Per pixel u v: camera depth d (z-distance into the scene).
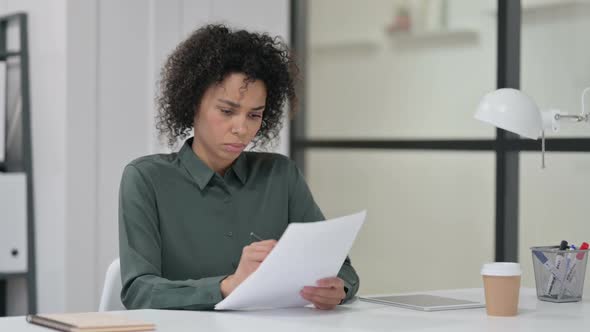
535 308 1.97
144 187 2.03
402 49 3.93
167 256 2.05
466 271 3.70
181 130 2.18
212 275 2.08
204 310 1.83
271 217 2.18
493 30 3.61
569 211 3.29
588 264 2.99
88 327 1.53
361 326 1.65
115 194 3.54
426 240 3.83
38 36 3.52
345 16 4.12
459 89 3.73
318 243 1.68
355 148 3.79
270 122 2.28
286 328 1.62
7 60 3.65
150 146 3.63
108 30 3.51
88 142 3.46
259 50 2.11
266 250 1.78
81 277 3.45
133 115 3.58
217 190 2.11
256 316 1.76
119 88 3.54
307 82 4.27
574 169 3.27
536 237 3.39
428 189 3.82
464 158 3.69
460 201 3.71
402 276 3.93
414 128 3.90
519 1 3.15
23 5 3.61
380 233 4.01
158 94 3.57
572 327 1.70
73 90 3.41
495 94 2.12
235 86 1.99
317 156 4.21
